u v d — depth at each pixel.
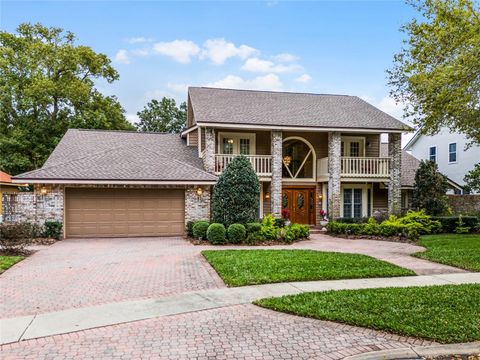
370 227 17.73
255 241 15.28
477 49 10.61
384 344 5.32
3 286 8.61
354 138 23.00
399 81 13.70
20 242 12.66
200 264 10.98
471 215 20.05
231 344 5.35
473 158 27.39
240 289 8.20
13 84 28.39
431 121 12.34
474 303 6.92
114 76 32.53
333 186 20.62
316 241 16.38
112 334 5.71
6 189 24.02
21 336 5.62
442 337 5.41
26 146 28.39
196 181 17.44
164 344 5.35
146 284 8.77
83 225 17.17
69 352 5.08
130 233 17.53
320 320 6.27
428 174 20.61
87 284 8.79
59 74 30.22
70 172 16.64
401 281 8.93
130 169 17.59
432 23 11.98
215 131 21.16
